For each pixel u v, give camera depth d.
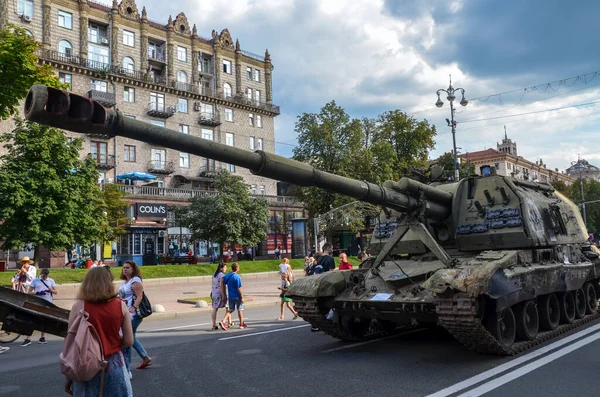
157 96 47.03
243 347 9.29
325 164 34.81
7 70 15.98
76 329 3.76
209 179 48.94
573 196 62.81
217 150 6.00
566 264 9.59
